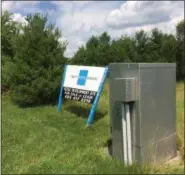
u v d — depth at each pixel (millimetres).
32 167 4547
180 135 5656
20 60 10578
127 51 31844
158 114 4836
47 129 7086
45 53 10625
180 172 4367
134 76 4500
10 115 8727
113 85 4680
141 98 4496
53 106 10297
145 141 4562
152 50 31719
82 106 9844
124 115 4555
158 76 4844
